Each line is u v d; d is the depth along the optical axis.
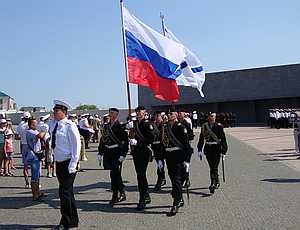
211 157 9.84
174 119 8.16
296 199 8.74
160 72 10.27
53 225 7.23
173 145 7.98
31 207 8.66
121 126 8.71
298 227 6.68
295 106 49.78
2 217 7.82
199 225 6.95
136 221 7.32
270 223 6.95
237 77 52.16
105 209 8.29
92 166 15.45
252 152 18.89
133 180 11.88
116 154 8.69
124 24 9.93
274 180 11.19
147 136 8.36
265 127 43.03
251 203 8.50
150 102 54.16
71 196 7.01
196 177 12.20
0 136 13.16
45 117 12.12
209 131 9.81
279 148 20.22
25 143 10.41
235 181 11.17
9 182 12.08
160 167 10.33
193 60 12.28
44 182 11.86
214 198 9.10
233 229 6.66
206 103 54.72
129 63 9.85
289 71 49.06
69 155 7.03
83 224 7.18
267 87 50.41
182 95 54.91
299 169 13.16
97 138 28.17
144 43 10.12
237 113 53.56
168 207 8.35
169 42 10.45
